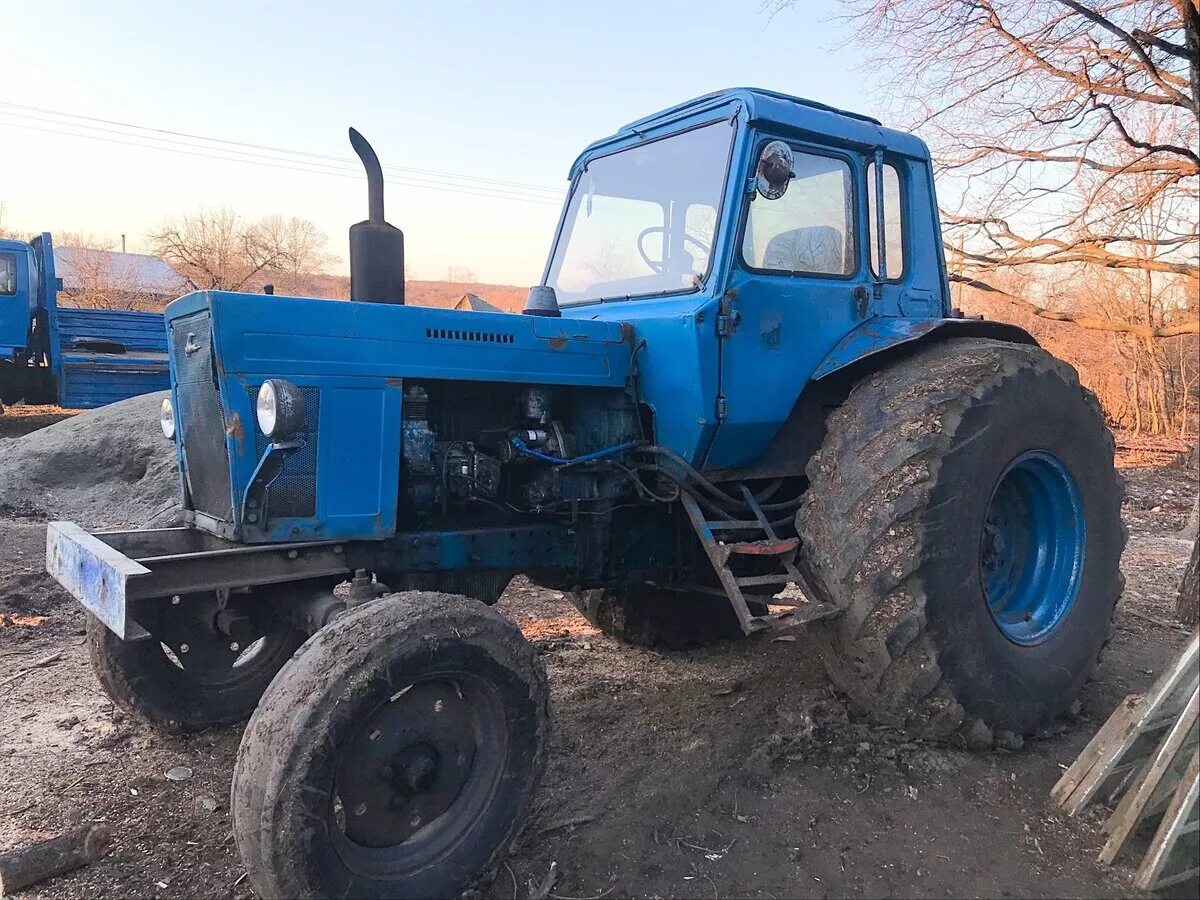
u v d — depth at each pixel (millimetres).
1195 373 18547
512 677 2506
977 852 2703
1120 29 6379
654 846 2729
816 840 2764
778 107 3443
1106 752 2906
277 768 2121
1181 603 5012
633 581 3635
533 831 2797
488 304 4219
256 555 2676
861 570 3086
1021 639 3459
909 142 3973
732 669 4246
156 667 3426
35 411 15414
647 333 3449
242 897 2486
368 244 3135
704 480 3385
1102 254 8531
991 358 3381
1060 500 3682
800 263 3574
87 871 2596
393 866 2336
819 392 3756
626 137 3977
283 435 2531
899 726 3221
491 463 3211
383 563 2947
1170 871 2523
